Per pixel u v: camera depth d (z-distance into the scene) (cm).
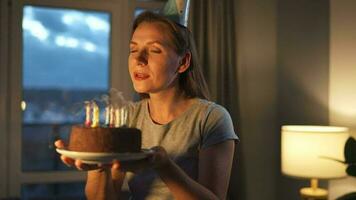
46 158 297
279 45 328
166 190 101
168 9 114
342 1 246
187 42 106
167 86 102
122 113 102
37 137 294
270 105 334
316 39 275
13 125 286
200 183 97
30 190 293
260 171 333
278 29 330
